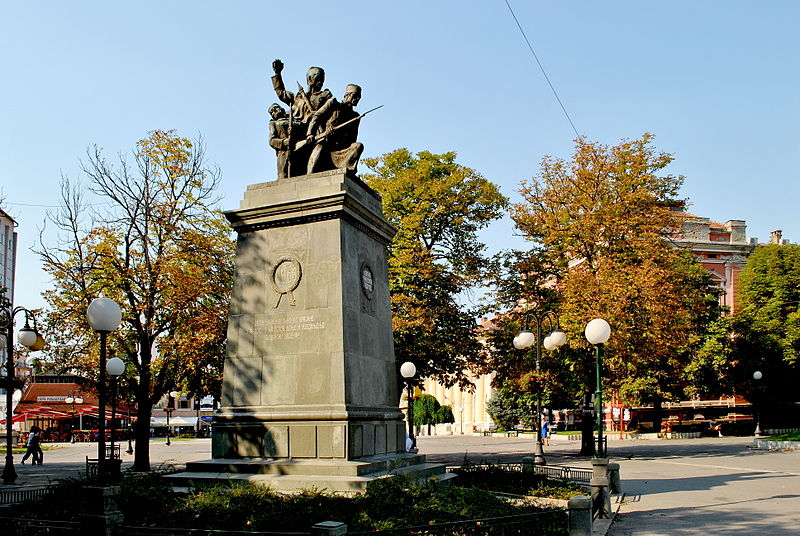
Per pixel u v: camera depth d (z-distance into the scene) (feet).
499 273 122.42
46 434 169.37
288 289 49.01
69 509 41.96
